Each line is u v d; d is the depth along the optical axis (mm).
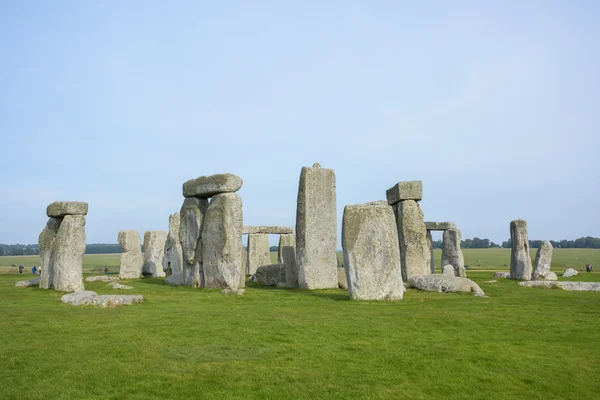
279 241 37281
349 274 15586
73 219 19672
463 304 14562
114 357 8609
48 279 20828
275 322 11570
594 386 7324
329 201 20984
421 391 7102
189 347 9281
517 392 7105
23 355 8656
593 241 149750
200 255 22125
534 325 11258
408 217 23859
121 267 29734
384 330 10672
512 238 29953
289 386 7242
